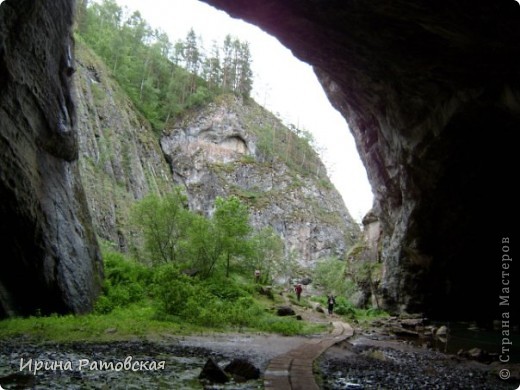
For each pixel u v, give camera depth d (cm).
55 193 1784
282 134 11444
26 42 1605
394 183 3067
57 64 1859
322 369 1002
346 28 1669
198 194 8362
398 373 1071
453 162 2262
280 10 1695
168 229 3133
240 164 9156
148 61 9888
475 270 2820
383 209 3578
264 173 9338
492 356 1446
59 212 1777
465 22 1375
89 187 4550
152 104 8956
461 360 1380
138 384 762
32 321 1385
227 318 1870
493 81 1680
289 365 981
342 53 1936
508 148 2055
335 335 1850
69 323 1427
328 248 8900
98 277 2048
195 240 2956
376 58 1856
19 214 1519
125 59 8619
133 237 4641
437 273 3017
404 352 1527
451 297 3041
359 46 1789
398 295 3397
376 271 4069
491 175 2264
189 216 3183
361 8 1498
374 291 4012
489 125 1923
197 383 787
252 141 9762
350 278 4709
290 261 6425
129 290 2158
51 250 1642
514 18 1277
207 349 1190
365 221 4966
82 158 4791
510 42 1391
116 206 4819
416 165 2448
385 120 2502
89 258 1981
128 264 2555
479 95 1755
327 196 10094
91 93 5922
